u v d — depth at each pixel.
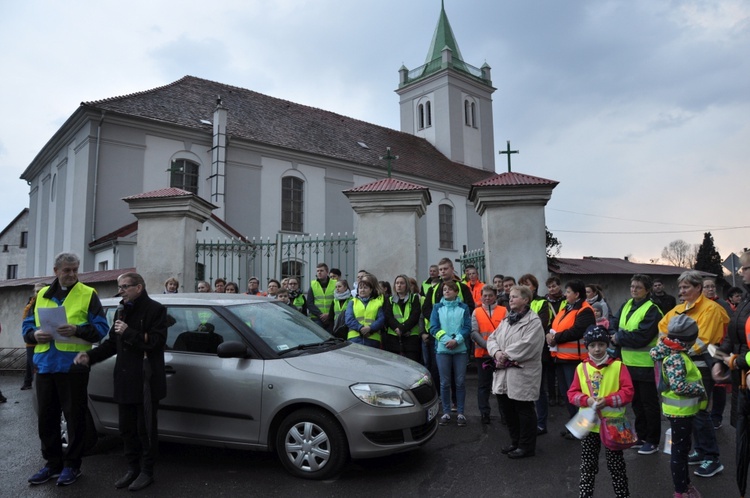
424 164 32.97
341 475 4.89
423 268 29.89
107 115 19.70
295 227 24.86
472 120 39.12
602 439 4.02
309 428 4.80
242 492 4.54
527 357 5.29
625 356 5.63
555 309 7.05
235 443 5.00
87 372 4.94
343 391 4.75
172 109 22.58
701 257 43.19
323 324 8.43
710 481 4.72
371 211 10.16
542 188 9.60
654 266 19.25
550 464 5.16
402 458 5.35
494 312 6.65
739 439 3.79
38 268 24.72
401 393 4.90
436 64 38.50
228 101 25.98
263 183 23.84
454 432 6.27
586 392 4.11
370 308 7.17
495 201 9.69
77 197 19.94
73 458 4.83
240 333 5.23
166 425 5.22
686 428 4.14
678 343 4.21
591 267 16.47
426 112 38.72
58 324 4.69
